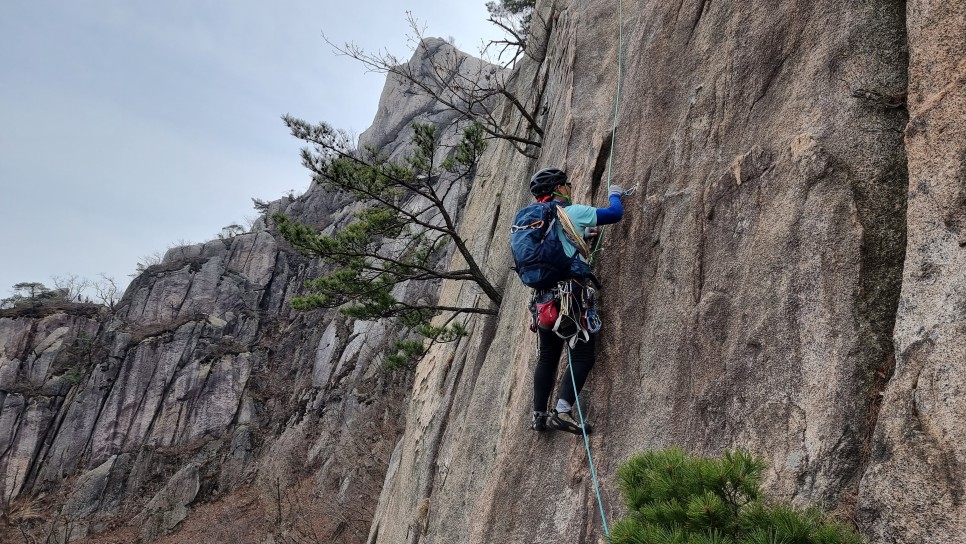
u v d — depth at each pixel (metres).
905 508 2.28
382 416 26.83
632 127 5.09
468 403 7.96
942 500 2.16
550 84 9.85
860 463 2.72
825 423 2.88
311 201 61.12
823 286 3.12
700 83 4.50
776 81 3.86
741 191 3.76
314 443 33.19
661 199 4.40
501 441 5.41
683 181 4.29
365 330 37.72
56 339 46.78
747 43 4.16
